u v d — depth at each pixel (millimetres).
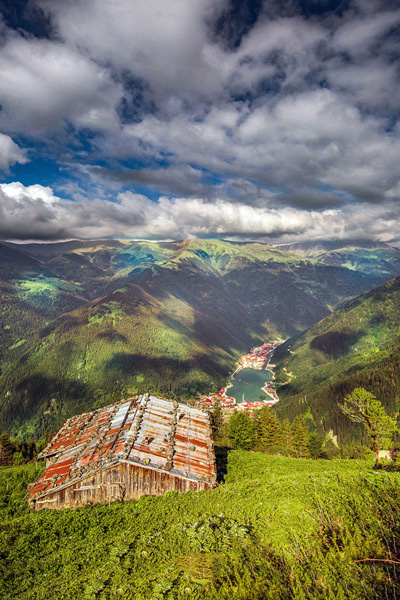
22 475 39938
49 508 29062
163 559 17016
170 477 29938
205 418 44469
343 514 17234
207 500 26641
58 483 30266
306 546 14969
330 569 12883
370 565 12664
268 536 16750
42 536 23516
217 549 16516
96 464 30375
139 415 40406
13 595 16766
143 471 29797
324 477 25078
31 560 20266
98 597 14523
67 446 38281
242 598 12000
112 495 29266
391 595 10992
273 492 24141
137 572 16234
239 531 17859
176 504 26766
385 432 37219
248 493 26344
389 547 13344
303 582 12391
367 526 15664
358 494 19422
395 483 20047
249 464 41781
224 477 35750
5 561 20234
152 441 34781
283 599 11523
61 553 20609
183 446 35312
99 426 41219
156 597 13188
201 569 14930
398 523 15234
